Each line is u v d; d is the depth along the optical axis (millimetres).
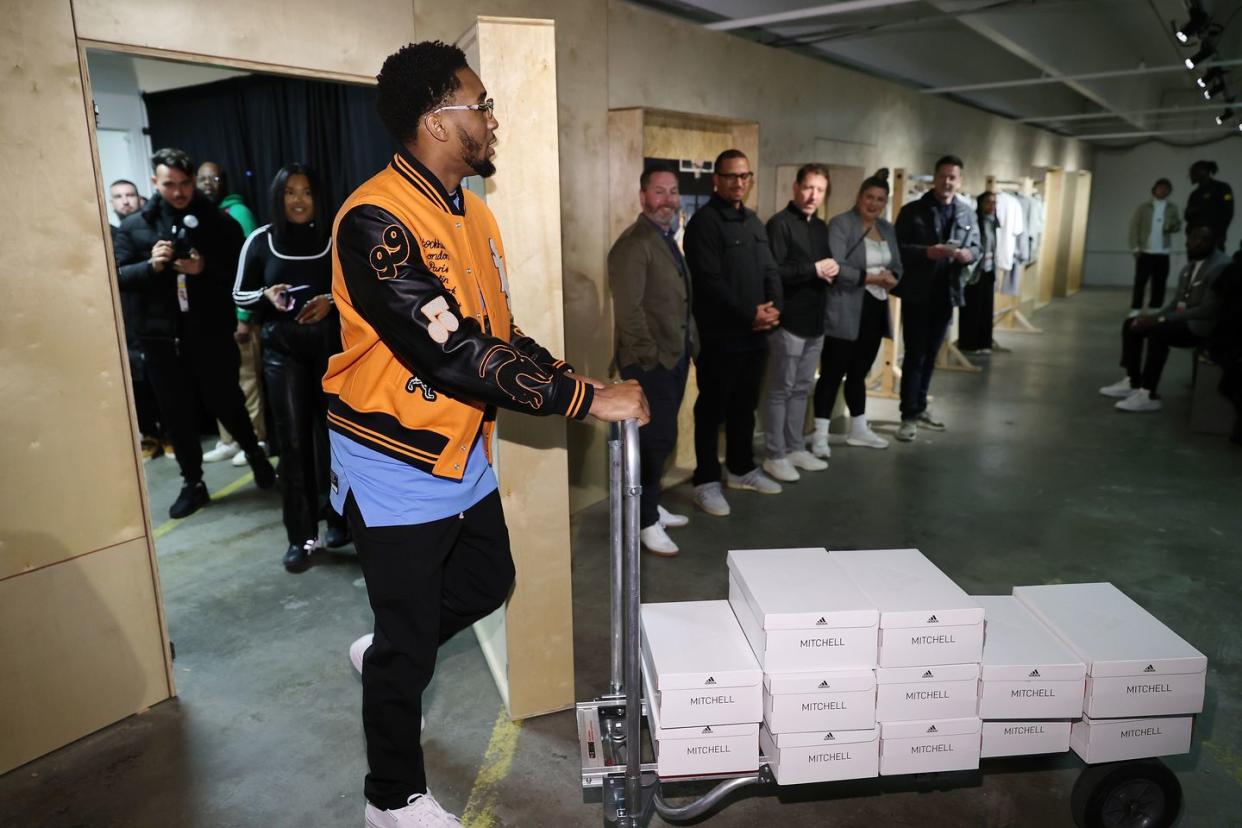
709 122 4516
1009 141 9523
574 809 1966
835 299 4543
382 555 1608
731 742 1712
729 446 4230
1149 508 3975
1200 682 1696
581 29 3646
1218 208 8555
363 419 1587
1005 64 8914
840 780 1896
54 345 2059
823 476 4500
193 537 3717
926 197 5090
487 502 1777
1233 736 2217
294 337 3131
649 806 1862
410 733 1721
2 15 1871
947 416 5859
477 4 3045
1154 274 10008
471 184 2170
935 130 7379
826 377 4691
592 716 1933
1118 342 9008
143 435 4992
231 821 1921
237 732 2266
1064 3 5902
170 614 2975
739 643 1811
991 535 3654
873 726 1694
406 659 1665
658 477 3414
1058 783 2059
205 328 3881
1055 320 10812
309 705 2396
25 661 2094
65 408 2100
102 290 2135
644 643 1884
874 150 6348
